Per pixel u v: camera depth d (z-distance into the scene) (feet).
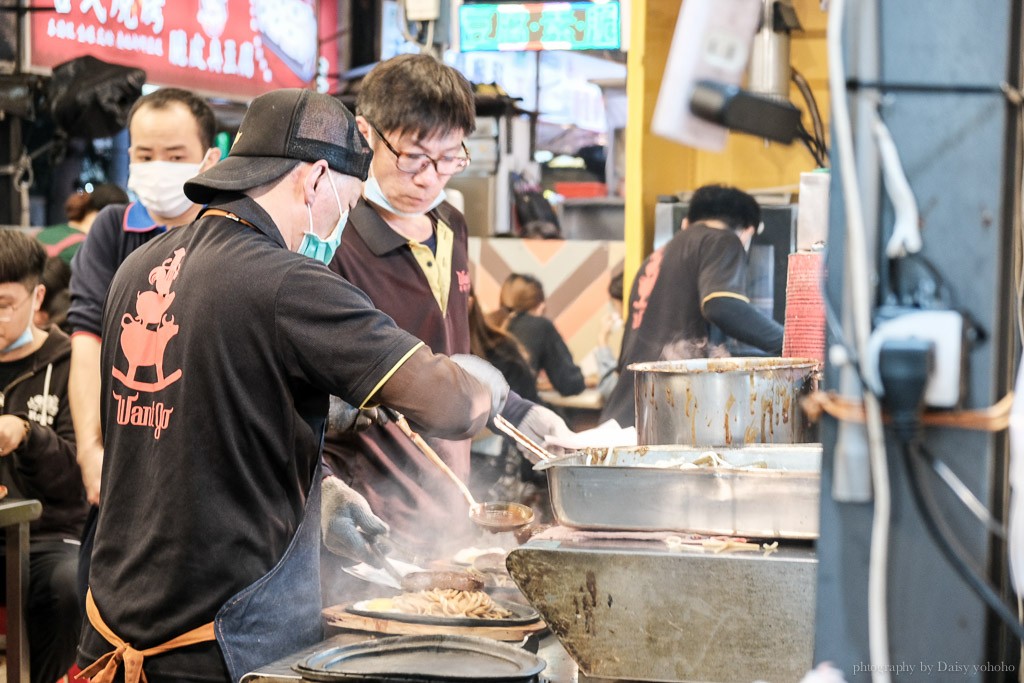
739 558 5.84
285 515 6.95
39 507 11.04
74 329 12.88
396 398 6.70
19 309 13.19
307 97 7.35
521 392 13.82
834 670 4.65
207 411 6.73
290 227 7.30
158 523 6.80
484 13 14.80
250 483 6.79
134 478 7.01
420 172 9.78
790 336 9.09
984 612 4.49
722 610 5.87
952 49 4.38
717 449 7.11
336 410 9.28
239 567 6.74
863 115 4.37
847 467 4.48
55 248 19.89
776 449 7.06
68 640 12.84
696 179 15.53
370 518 8.27
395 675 5.85
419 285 10.21
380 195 10.03
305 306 6.67
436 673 5.90
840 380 4.44
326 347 6.65
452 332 10.62
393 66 9.70
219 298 6.75
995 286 4.38
